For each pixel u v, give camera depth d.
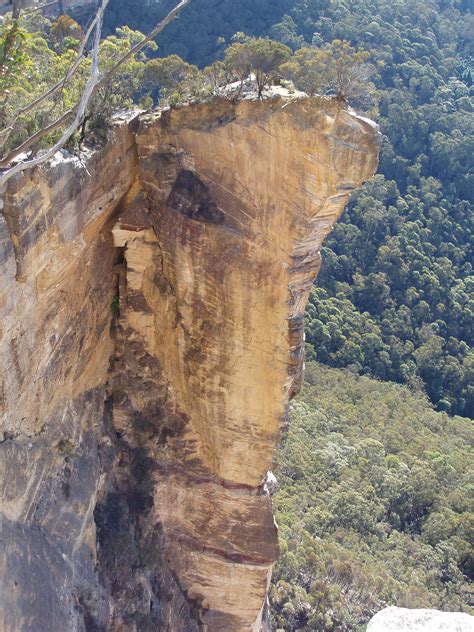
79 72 17.69
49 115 15.22
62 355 16.78
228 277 17.91
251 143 16.56
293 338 17.94
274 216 16.91
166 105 18.23
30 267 14.02
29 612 14.27
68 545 16.91
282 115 15.91
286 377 18.44
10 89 14.64
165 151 17.83
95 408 19.62
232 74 17.61
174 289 18.92
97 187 16.70
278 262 17.28
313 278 17.69
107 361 20.20
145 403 20.53
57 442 17.06
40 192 13.86
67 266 15.91
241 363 18.70
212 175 17.42
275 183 16.61
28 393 15.34
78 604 16.78
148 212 18.62
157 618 20.02
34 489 15.70
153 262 19.14
